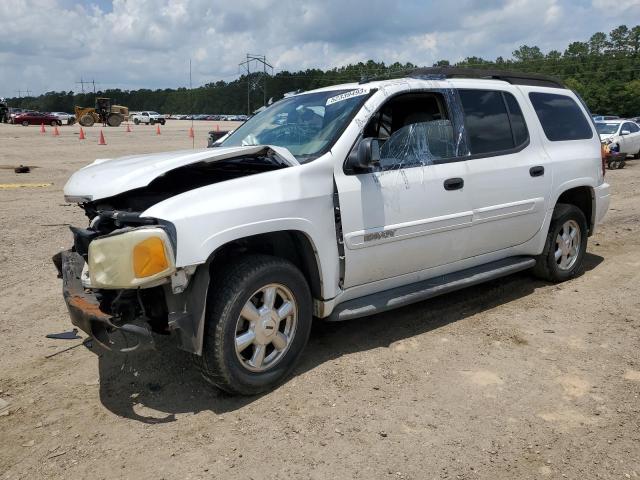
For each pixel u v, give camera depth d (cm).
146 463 298
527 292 565
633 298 546
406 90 444
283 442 314
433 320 491
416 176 434
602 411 345
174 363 411
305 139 423
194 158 365
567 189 568
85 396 368
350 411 345
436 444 312
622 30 11244
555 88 596
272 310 364
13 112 5531
